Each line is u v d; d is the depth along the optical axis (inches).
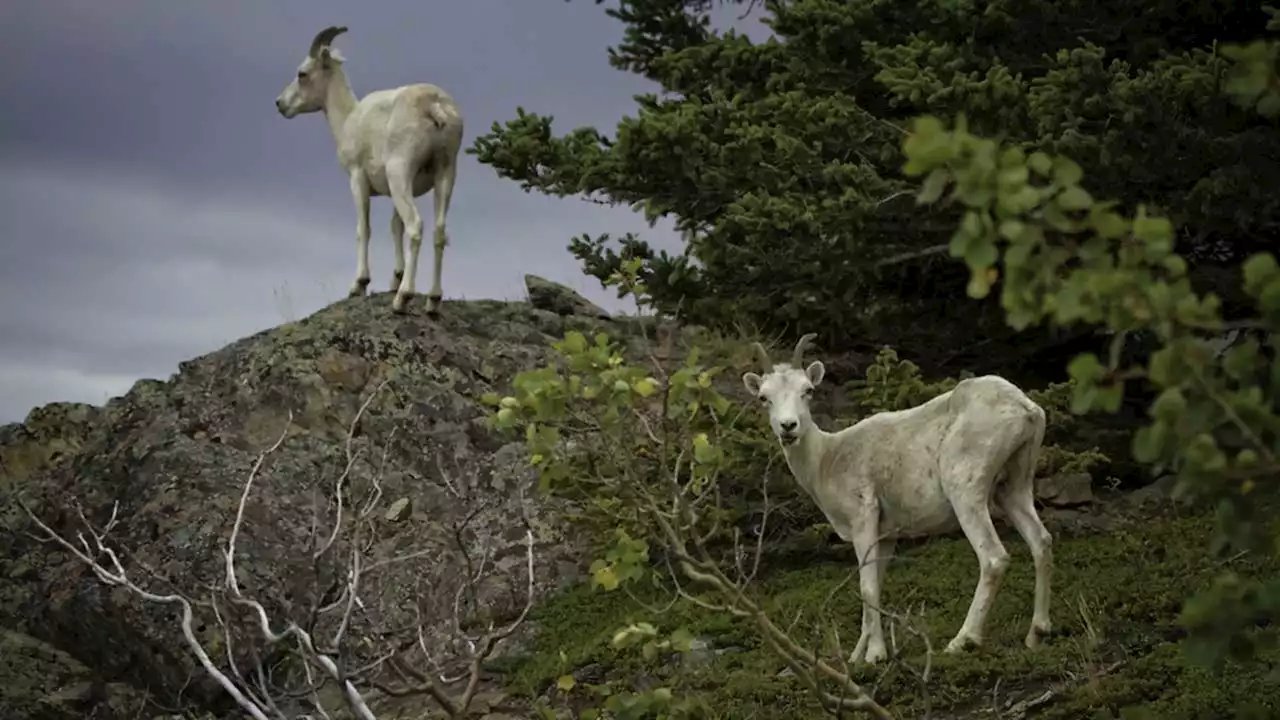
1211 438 402.0
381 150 1592.0
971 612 895.7
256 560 1267.2
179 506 1333.7
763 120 1382.9
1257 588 441.1
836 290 1318.9
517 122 1403.8
